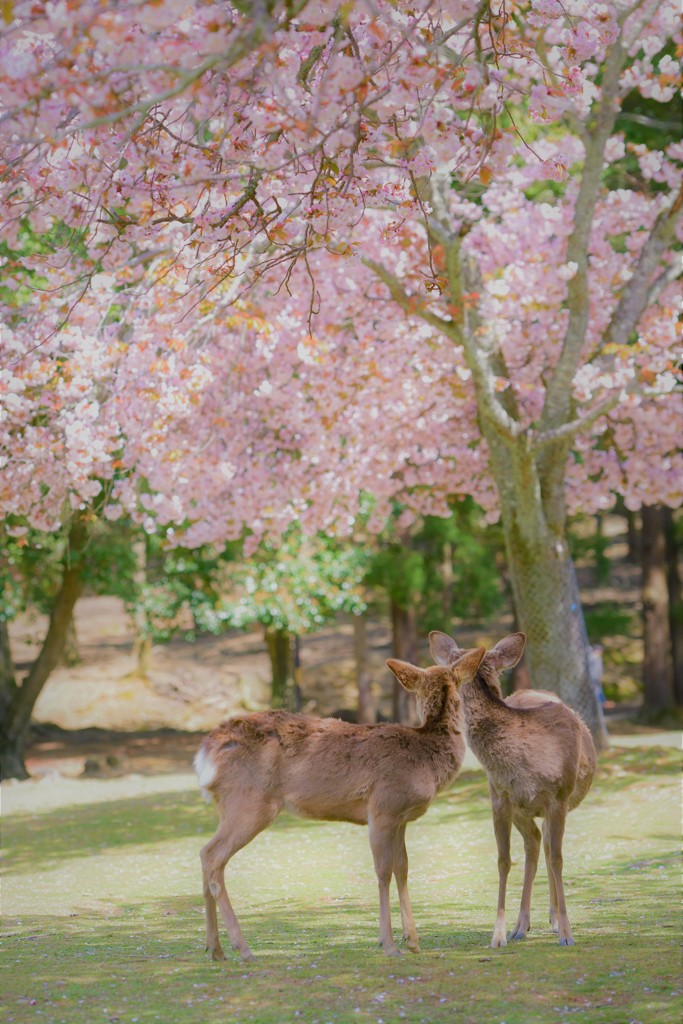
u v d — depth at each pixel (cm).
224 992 536
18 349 1045
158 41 566
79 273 1050
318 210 709
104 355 1134
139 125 650
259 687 3228
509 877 919
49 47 627
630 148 1466
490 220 1534
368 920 763
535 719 652
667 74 1058
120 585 2161
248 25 538
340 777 622
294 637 2608
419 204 764
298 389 1423
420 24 732
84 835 1343
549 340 1544
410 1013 481
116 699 3158
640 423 1554
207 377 1137
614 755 1505
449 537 2391
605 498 1603
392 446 1552
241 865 1063
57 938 737
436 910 793
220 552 2194
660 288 1438
